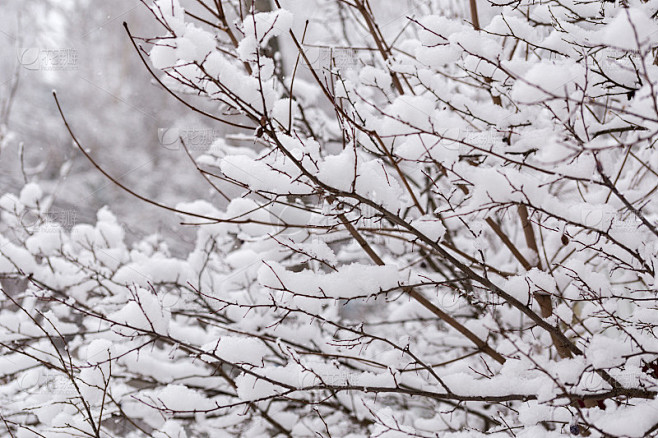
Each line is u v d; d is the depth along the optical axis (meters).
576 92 2.35
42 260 4.32
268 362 4.21
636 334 2.53
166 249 4.93
